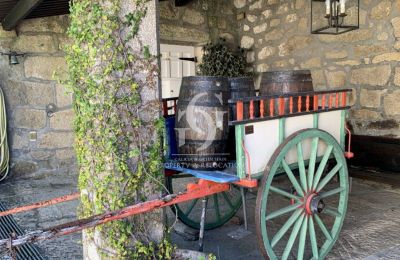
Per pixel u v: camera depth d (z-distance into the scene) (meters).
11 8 3.58
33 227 3.00
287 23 5.18
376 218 3.15
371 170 4.36
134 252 1.95
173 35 5.20
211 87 2.17
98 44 1.85
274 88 2.51
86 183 1.99
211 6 5.55
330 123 2.50
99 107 1.87
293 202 2.28
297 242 2.72
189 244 2.74
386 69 4.12
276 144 2.13
